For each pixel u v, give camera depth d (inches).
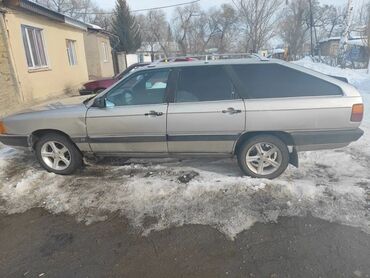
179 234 119.1
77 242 117.3
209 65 157.2
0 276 101.8
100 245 115.1
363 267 98.9
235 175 164.1
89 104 167.3
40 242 118.4
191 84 156.7
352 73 681.6
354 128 148.6
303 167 172.9
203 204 138.0
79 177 171.5
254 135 154.7
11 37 381.4
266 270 99.6
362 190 142.6
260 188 148.8
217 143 156.8
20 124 171.9
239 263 103.1
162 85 159.3
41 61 469.4
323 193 141.9
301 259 103.4
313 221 123.3
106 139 164.7
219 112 150.9
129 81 161.6
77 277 100.2
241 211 131.7
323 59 1151.0
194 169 174.7
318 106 145.6
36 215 136.7
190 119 153.5
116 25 1517.0
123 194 150.0
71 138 167.9
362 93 399.9
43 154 175.6
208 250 109.9
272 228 120.0
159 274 100.3
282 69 151.6
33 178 170.6
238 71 154.4
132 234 120.5
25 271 103.7
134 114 158.2
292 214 128.4
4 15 369.1
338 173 164.1
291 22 1619.1
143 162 188.2
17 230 126.5
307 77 149.8
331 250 106.9
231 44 2202.3
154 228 123.4
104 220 130.3
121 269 103.0
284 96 149.4
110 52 997.8
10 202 148.5
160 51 2352.4
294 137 149.9
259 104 148.5
